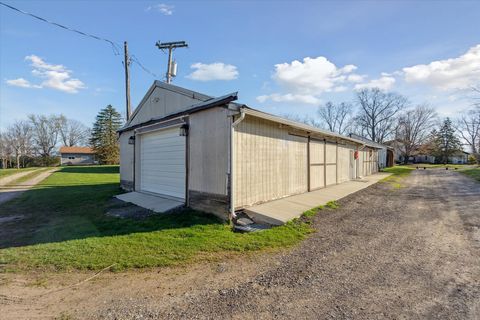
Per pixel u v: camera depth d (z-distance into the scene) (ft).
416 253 13.50
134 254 13.20
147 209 24.26
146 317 7.98
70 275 11.02
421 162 182.29
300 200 26.37
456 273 11.06
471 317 7.88
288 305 8.65
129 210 24.31
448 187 41.60
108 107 138.31
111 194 34.37
